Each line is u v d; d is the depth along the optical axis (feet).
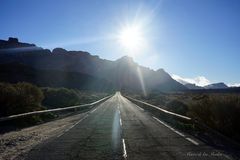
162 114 90.99
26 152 35.73
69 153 34.76
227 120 46.70
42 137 48.60
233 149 36.37
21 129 59.31
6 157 33.19
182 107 88.28
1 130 56.49
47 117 82.12
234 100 47.96
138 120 76.38
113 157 32.37
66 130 57.16
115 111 113.29
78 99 154.30
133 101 200.64
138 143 41.06
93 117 87.35
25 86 85.76
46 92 135.23
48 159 31.78
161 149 36.50
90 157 32.53
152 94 272.51
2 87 72.18
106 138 46.11
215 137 45.98
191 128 55.67
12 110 69.41
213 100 51.37
